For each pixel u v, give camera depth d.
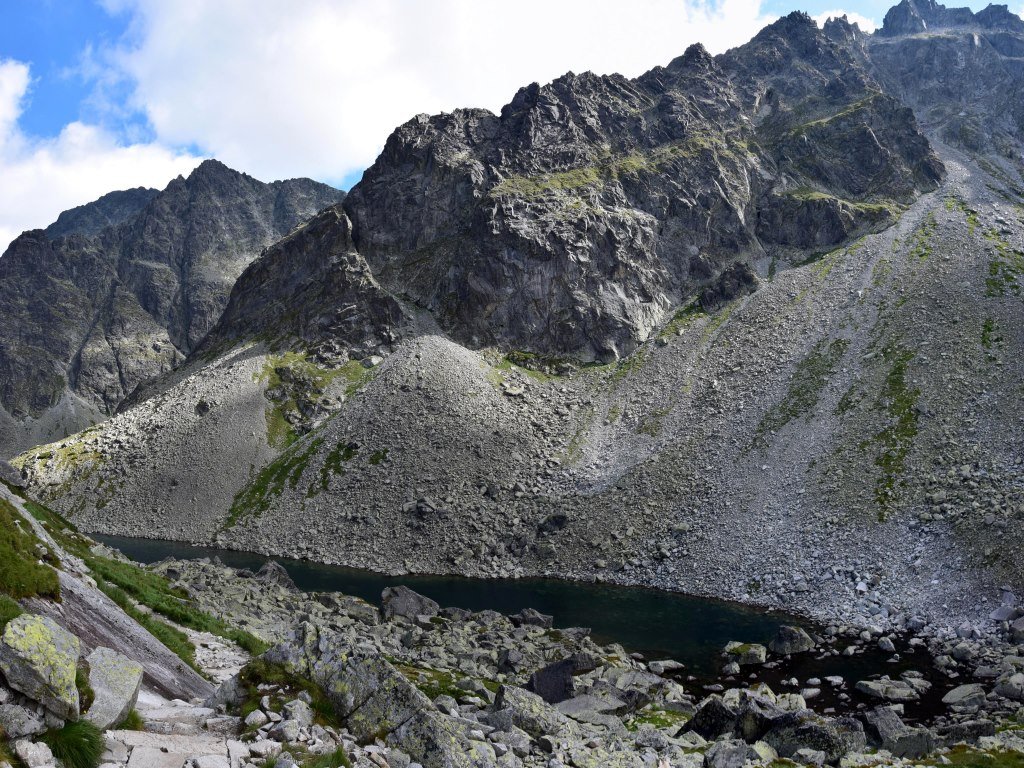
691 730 35.16
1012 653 59.53
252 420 161.25
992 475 86.31
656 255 189.62
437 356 167.88
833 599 79.06
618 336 170.00
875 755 31.48
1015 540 73.00
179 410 169.88
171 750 15.88
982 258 140.62
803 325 143.62
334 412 159.12
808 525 92.31
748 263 185.62
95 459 161.25
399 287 199.12
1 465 56.66
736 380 136.12
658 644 68.50
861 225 179.62
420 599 72.62
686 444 122.75
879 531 85.69
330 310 190.38
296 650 22.52
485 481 127.62
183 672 27.81
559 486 124.00
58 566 30.62
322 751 18.02
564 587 96.38
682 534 101.75
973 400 102.56
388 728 20.56
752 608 81.94
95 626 24.88
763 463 108.81
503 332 176.75
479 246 186.75
